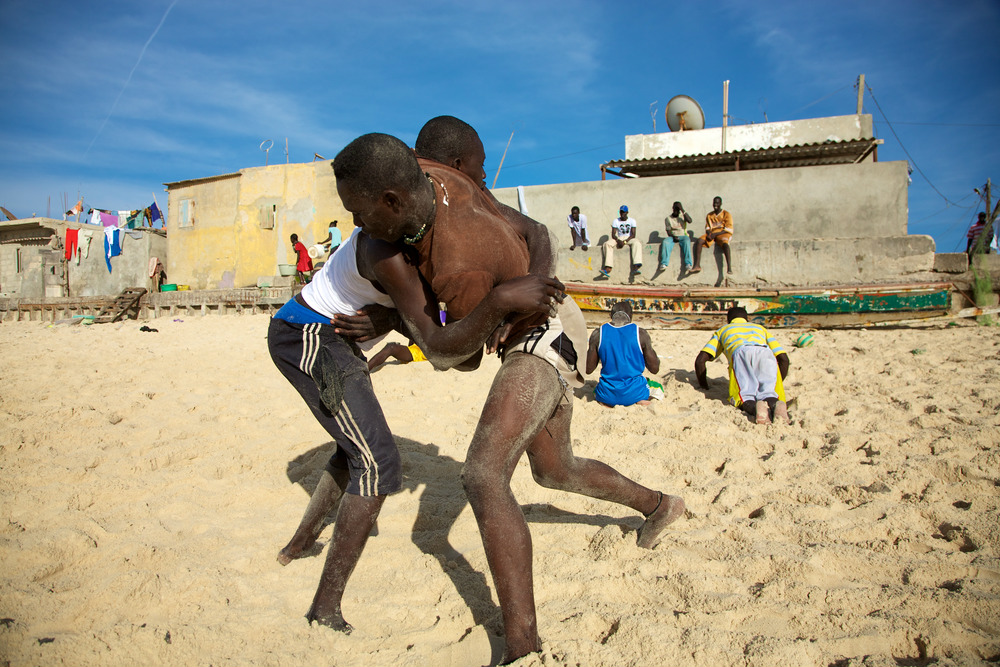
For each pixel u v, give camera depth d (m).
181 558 3.07
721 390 6.50
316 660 2.30
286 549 3.04
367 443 2.57
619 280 13.30
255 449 4.65
